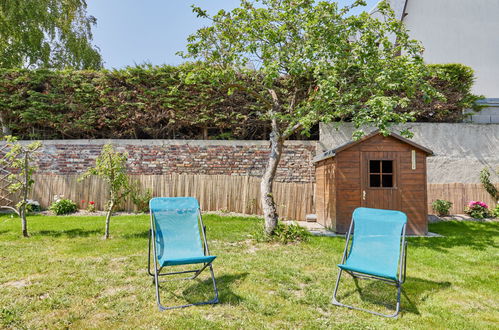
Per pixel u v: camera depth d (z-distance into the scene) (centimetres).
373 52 775
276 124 869
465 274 543
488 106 1318
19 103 1194
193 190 1157
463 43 1606
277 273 521
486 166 1245
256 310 391
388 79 734
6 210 1115
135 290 445
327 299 434
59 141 1219
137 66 1254
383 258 462
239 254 636
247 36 841
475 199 1184
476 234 874
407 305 423
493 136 1260
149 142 1230
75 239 721
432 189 1174
